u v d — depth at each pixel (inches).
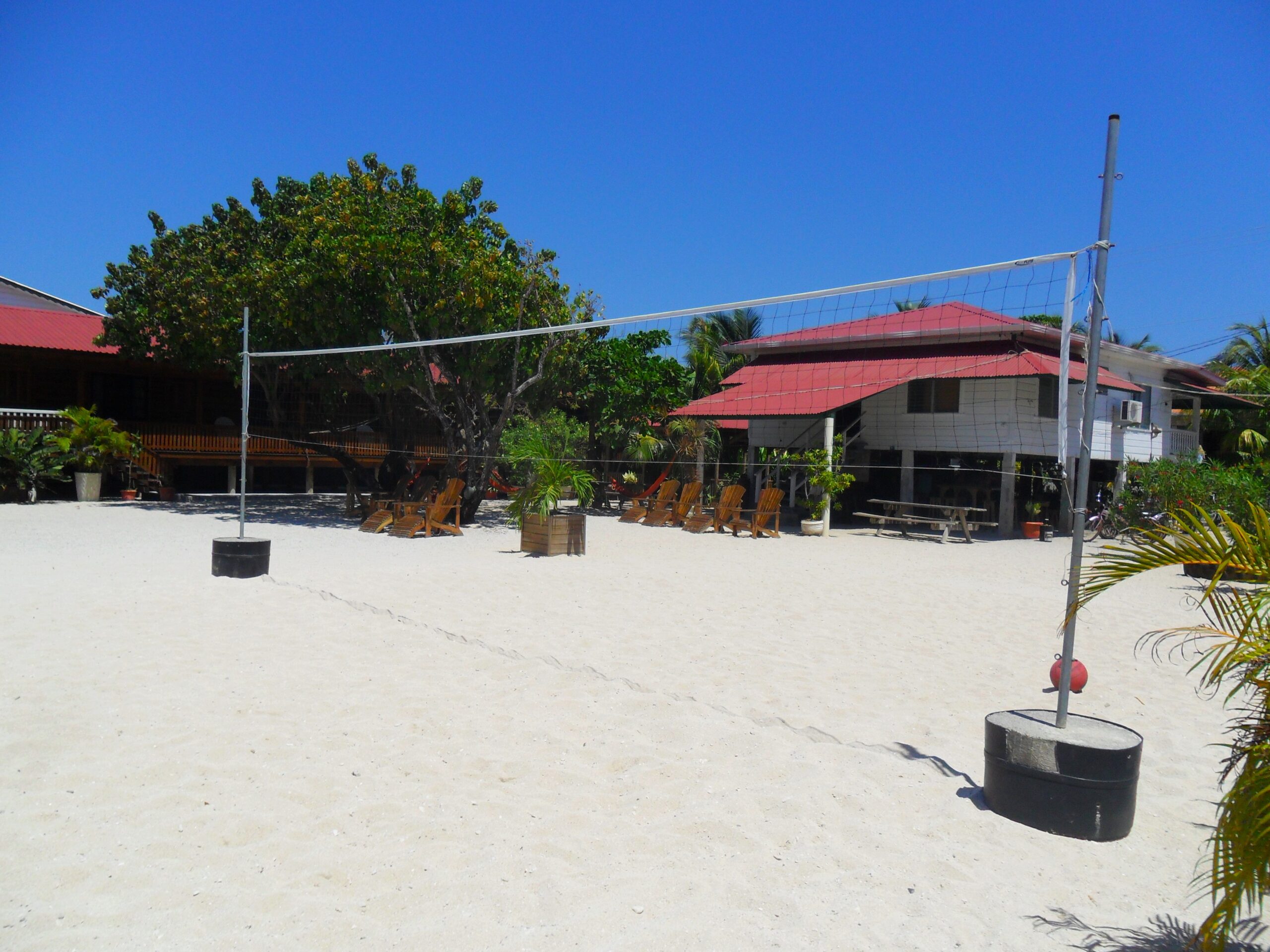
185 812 135.5
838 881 123.6
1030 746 144.8
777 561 485.4
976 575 455.8
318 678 209.0
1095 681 239.5
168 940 101.9
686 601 332.8
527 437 757.3
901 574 447.2
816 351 800.9
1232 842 101.5
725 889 119.6
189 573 358.9
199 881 115.8
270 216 735.7
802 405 665.6
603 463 878.4
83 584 319.0
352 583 342.6
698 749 172.7
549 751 169.0
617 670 226.8
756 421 820.6
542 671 221.8
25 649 222.5
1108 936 112.4
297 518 661.9
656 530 653.3
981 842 138.3
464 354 628.4
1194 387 880.3
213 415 922.7
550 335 654.5
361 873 119.6
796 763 167.3
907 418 723.4
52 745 159.2
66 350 774.5
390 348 459.2
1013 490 680.4
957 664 251.1
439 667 222.4
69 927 103.5
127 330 743.7
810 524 660.1
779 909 115.0
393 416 759.1
